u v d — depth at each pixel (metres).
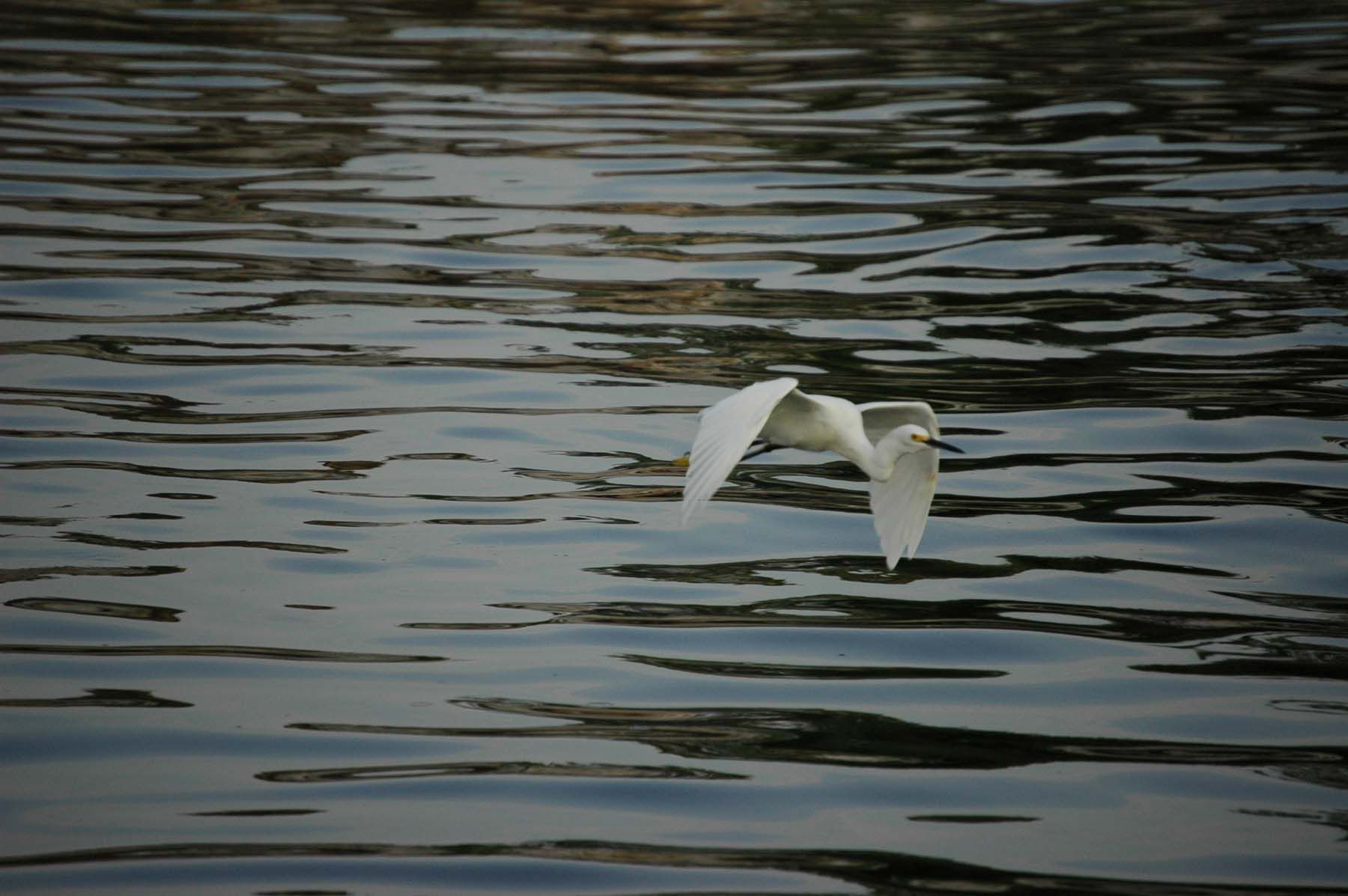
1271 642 11.52
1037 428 15.55
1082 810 9.33
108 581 12.03
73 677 10.61
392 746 9.88
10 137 25.48
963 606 12.12
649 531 13.37
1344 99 28.94
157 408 15.72
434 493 13.93
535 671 10.93
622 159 25.30
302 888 8.38
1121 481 14.33
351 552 12.73
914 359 17.34
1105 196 23.36
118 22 34.59
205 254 20.53
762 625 11.73
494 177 24.28
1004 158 25.48
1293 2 38.97
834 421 9.94
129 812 9.07
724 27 36.06
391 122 27.17
